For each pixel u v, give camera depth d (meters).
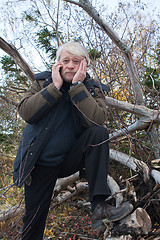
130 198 2.13
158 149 2.55
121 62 3.04
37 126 1.61
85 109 1.57
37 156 1.55
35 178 1.64
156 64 3.10
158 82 2.98
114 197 2.19
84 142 1.57
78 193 3.00
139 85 2.55
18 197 2.81
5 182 3.18
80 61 1.65
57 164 1.62
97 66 2.91
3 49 3.00
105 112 1.68
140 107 2.57
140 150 2.73
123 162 2.67
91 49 3.07
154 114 2.54
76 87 1.57
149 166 2.29
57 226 2.38
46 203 1.69
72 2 2.34
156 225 2.06
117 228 1.73
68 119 1.66
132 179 2.45
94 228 1.46
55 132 1.61
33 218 1.64
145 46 2.94
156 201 2.10
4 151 3.91
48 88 1.56
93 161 1.50
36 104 1.54
